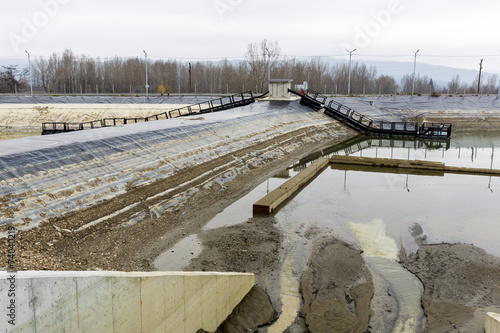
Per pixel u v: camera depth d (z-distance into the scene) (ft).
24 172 52.95
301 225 56.85
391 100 201.05
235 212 61.36
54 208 49.65
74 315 21.43
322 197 70.54
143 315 25.46
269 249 48.57
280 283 40.88
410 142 136.56
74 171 58.49
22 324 19.02
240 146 97.35
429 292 39.17
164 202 60.59
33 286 19.36
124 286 23.98
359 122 151.02
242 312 35.76
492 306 36.63
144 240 49.29
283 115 135.54
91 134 76.79
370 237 52.85
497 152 118.11
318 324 34.06
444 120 176.96
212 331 32.78
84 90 307.99
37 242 43.06
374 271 43.55
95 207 53.47
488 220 59.62
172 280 27.50
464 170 91.30
